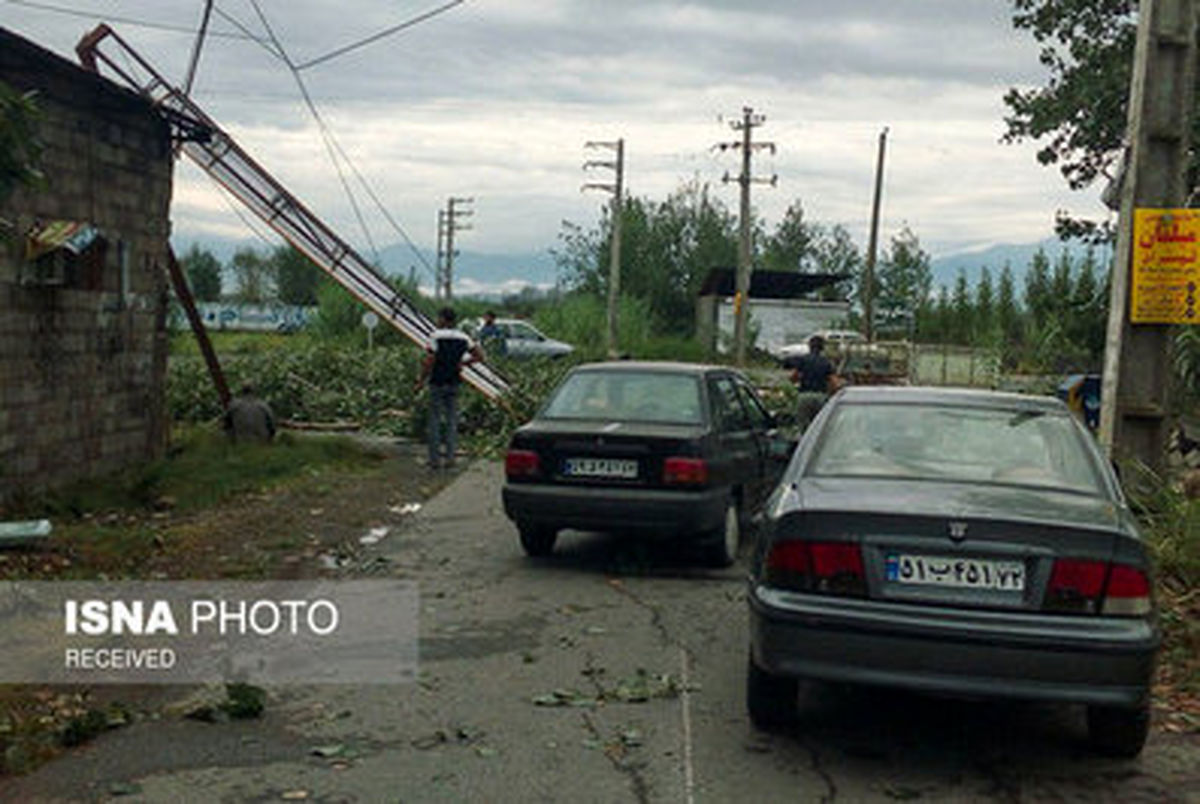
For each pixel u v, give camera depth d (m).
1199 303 9.40
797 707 5.57
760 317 56.41
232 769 4.82
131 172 12.54
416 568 8.97
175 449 14.56
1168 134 9.59
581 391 9.45
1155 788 4.80
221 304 68.25
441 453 16.69
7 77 10.20
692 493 8.50
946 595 4.71
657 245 66.06
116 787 4.61
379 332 43.62
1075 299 23.80
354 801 4.50
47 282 10.57
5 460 10.18
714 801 4.57
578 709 5.65
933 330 46.03
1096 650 4.51
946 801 4.63
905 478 5.36
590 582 8.54
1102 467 5.48
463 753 5.04
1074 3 22.20
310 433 19.64
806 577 4.85
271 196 18.64
